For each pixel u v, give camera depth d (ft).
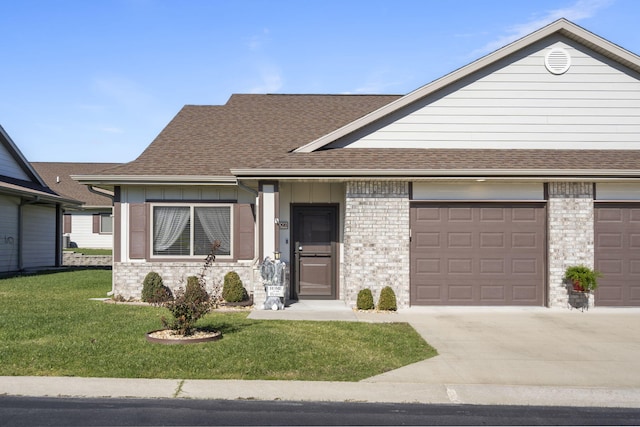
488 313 39.14
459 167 39.04
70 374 22.89
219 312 38.65
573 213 41.27
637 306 41.27
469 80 43.88
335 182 43.29
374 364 25.12
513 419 19.30
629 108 43.65
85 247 115.55
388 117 44.04
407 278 40.96
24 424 17.95
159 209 46.73
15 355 25.12
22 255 69.00
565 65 43.68
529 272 41.88
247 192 46.85
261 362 24.75
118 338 28.60
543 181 40.57
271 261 40.19
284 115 59.67
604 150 43.50
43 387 21.56
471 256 41.70
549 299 41.01
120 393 21.17
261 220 40.45
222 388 21.71
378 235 41.04
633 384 22.84
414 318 37.01
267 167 39.32
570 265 41.09
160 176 44.70
